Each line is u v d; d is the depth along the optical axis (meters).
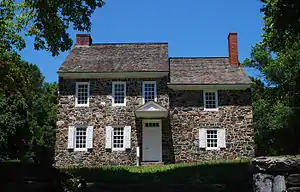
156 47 30.06
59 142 26.23
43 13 16.28
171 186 13.87
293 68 25.16
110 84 26.86
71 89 26.89
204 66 29.16
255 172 9.70
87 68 27.20
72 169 18.70
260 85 37.91
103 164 25.86
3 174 10.88
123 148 26.00
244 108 26.47
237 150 25.98
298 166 8.95
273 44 14.39
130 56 28.81
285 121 30.11
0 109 29.55
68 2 16.44
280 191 8.77
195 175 15.24
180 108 26.50
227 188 12.24
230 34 29.80
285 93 27.59
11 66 20.61
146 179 15.50
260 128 36.28
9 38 20.38
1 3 19.59
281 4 10.78
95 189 13.71
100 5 17.00
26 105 30.64
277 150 33.44
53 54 17.14
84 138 26.39
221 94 26.72
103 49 29.95
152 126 26.42
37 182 11.32
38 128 39.41
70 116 26.55
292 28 11.23
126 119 26.34
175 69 28.78
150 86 26.83
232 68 28.72
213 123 26.34
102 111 26.50
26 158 32.16
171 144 26.06
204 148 26.00
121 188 13.91
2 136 28.92
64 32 17.11
